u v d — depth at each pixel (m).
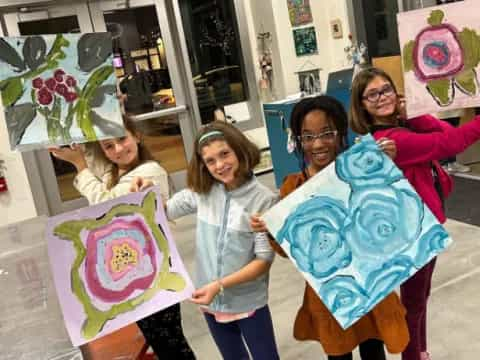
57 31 5.30
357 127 1.61
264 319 1.57
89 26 5.40
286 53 6.11
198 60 5.90
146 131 5.73
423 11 1.46
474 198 3.87
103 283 1.22
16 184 4.99
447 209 3.76
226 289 1.52
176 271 1.31
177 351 1.77
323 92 5.15
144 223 1.29
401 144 1.48
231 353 1.65
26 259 1.40
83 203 5.41
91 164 1.77
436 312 2.47
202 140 1.47
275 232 1.26
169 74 5.79
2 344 0.98
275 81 6.27
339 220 1.25
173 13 5.66
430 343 2.23
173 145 5.90
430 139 1.47
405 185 1.25
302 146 1.43
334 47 6.27
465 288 2.63
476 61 1.42
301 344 2.40
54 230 1.19
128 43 5.59
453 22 1.42
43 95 1.30
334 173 1.27
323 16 6.25
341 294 1.23
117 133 1.40
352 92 1.61
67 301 1.17
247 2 6.12
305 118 1.39
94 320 1.19
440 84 1.48
